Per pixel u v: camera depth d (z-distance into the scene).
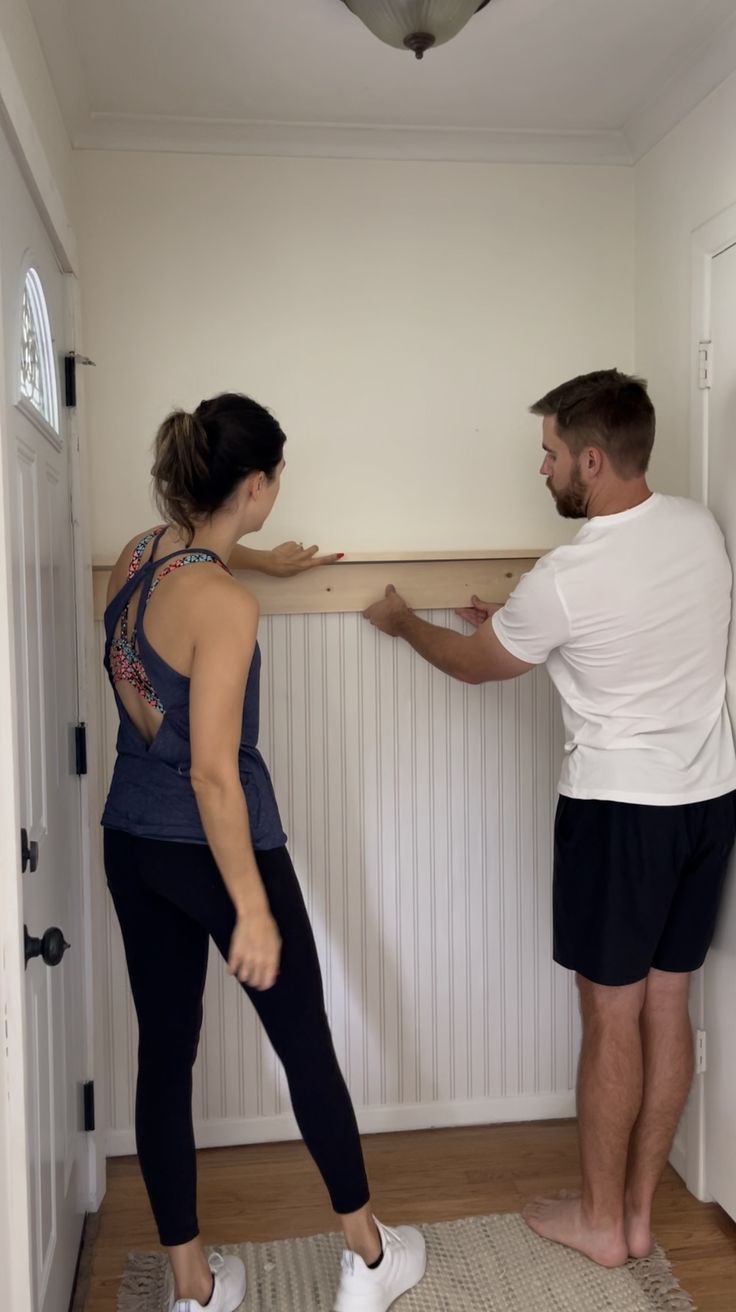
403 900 2.39
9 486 1.28
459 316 2.35
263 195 2.27
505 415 2.38
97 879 2.18
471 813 2.40
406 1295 1.82
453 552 2.30
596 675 1.82
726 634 1.90
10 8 1.45
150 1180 1.67
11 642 1.24
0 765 1.21
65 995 1.86
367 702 2.34
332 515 2.33
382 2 1.62
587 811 1.85
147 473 2.26
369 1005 2.40
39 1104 1.52
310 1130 1.67
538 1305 1.80
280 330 2.29
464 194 2.33
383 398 2.33
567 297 2.39
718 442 1.99
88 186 2.21
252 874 1.47
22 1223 1.25
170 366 2.26
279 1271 1.91
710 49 1.92
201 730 1.46
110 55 1.92
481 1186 2.20
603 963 1.83
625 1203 2.01
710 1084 2.09
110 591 1.76
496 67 2.01
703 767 1.86
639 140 2.30
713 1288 1.87
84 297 2.23
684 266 2.13
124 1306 1.82
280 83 2.04
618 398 1.79
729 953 2.00
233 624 1.49
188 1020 1.68
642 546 1.77
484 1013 2.44
